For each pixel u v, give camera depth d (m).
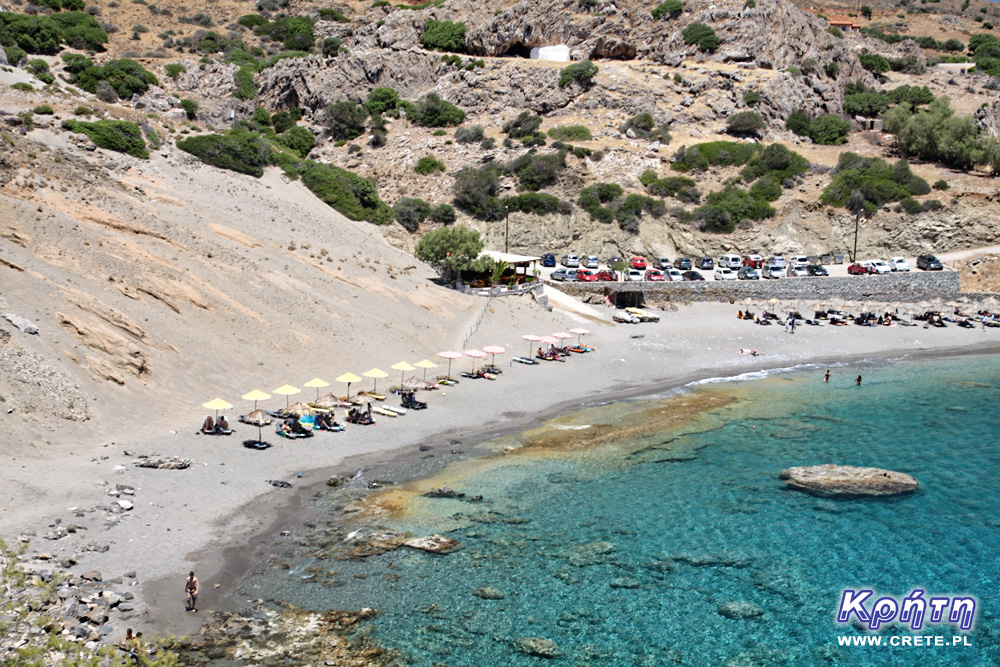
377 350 58.88
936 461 44.62
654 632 27.98
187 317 52.31
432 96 123.88
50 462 36.03
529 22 133.00
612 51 132.62
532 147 112.44
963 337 77.50
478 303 73.88
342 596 29.22
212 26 154.75
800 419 52.38
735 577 31.73
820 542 34.81
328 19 159.25
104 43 133.38
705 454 45.44
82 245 52.66
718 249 99.00
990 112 120.00
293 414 46.06
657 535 35.09
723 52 128.75
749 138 116.31
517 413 52.19
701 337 74.44
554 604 29.44
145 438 40.81
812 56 132.38
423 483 39.91
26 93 86.06
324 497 37.53
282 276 63.03
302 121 127.19
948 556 33.72
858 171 105.00
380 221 96.00
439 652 26.23
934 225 97.62
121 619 26.19
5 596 24.80
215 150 87.38
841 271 92.31
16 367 39.75
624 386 59.91
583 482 40.88
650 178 106.38
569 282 86.12
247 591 29.05
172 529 32.53
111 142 77.69
